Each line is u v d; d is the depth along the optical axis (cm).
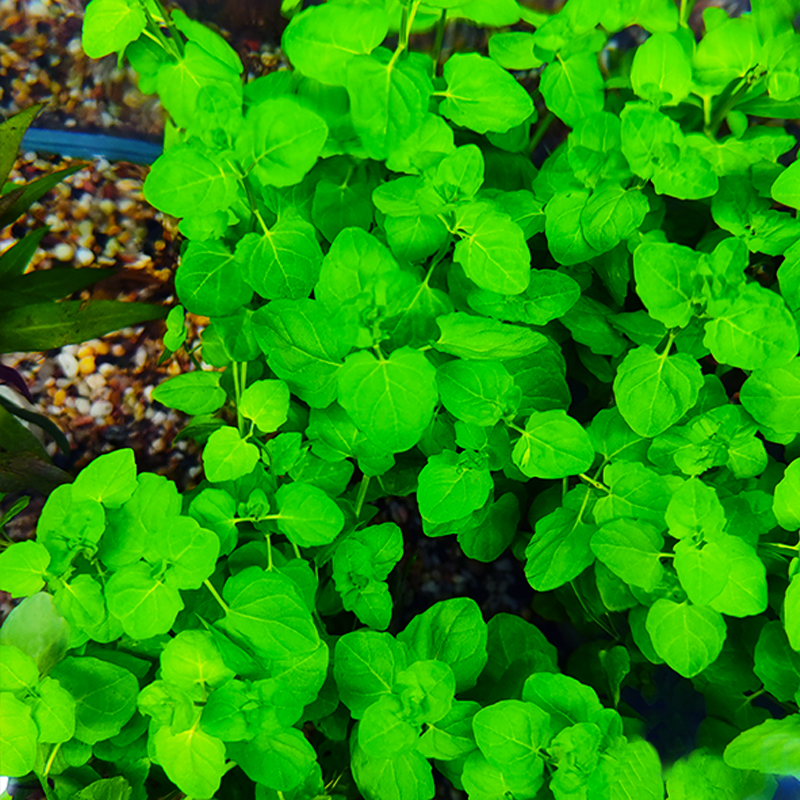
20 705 35
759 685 40
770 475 41
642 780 36
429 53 47
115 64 49
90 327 44
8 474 43
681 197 37
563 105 39
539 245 41
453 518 38
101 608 36
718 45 38
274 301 37
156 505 37
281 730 36
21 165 48
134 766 38
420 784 37
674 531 37
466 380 38
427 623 39
